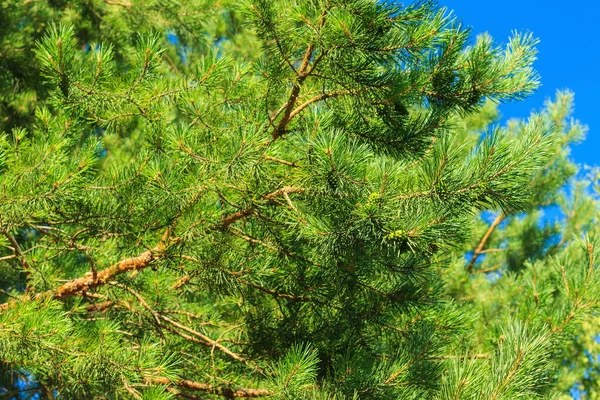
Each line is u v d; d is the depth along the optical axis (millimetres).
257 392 3830
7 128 7074
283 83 3227
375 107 3135
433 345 3510
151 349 3326
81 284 3740
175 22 8180
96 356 3107
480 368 2598
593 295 3588
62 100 3271
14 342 2926
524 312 3773
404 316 3861
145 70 3244
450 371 2637
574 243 7645
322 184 2842
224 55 3316
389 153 3230
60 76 3135
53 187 3018
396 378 3408
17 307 3057
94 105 3279
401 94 3018
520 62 3023
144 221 3365
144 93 3309
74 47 3164
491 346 3854
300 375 3111
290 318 3803
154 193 3207
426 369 3424
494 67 3020
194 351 4117
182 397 4043
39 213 3150
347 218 2861
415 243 2686
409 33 2883
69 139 3365
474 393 2525
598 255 3664
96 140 3373
